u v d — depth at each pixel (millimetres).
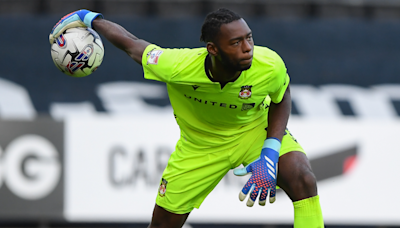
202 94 11914
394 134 25375
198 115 12758
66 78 27016
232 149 13219
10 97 26422
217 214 24344
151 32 27922
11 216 23781
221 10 10898
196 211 24250
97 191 24359
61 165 24344
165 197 13945
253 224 25594
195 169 13508
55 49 13180
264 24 28281
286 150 12500
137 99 27062
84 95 26891
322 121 25188
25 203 23922
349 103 27359
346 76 27797
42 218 23938
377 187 24938
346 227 25641
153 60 11766
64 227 25406
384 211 24797
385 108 27328
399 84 27812
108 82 27188
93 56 13273
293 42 28156
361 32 28422
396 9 30469
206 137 13227
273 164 11938
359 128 25312
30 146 24281
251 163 12164
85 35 13133
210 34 10805
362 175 24984
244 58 10734
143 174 24688
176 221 14164
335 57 28047
